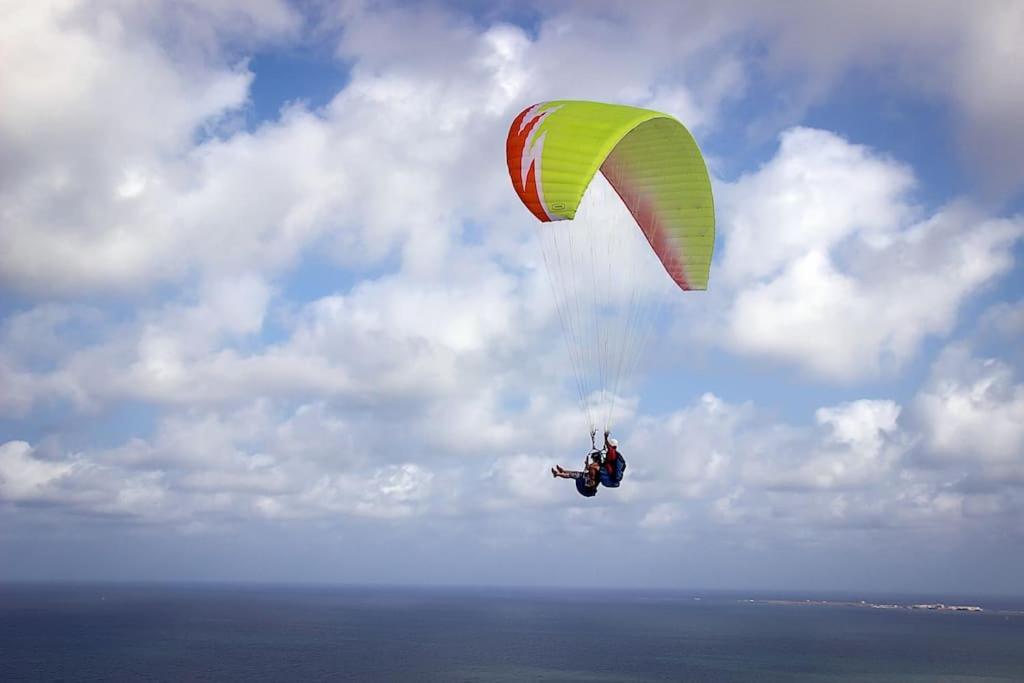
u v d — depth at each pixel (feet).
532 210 66.85
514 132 69.21
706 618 622.13
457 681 236.43
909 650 363.76
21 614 519.19
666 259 78.02
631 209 77.71
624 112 66.28
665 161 72.38
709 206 73.41
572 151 64.03
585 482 62.39
